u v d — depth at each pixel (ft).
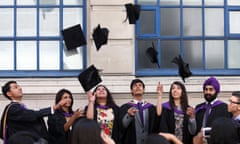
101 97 31.81
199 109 31.65
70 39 35.29
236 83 38.29
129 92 37.40
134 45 38.63
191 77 38.37
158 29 39.29
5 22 39.22
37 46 39.06
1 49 39.09
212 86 31.37
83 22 39.14
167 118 31.24
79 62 38.96
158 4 39.40
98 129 16.66
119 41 37.88
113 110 31.83
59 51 39.04
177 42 39.40
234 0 39.63
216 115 30.89
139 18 39.22
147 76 38.70
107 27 37.91
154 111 31.71
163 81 38.14
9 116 29.60
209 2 39.65
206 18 39.52
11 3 39.29
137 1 39.37
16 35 39.19
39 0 39.32
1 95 37.45
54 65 38.99
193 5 39.63
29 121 29.68
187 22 39.52
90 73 33.45
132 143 31.55
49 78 38.45
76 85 37.86
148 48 37.32
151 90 37.78
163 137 16.56
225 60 39.45
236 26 39.60
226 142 18.78
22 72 38.78
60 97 31.65
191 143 31.12
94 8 38.04
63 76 38.60
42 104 37.81
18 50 39.06
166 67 39.22
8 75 38.58
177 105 31.55
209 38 39.47
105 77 37.68
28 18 39.27
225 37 39.52
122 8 38.01
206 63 39.42
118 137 31.48
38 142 17.02
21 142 16.55
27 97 37.78
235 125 19.26
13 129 29.63
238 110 27.68
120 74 37.78
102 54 37.78
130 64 37.83
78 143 16.55
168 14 39.45
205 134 24.06
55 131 30.76
